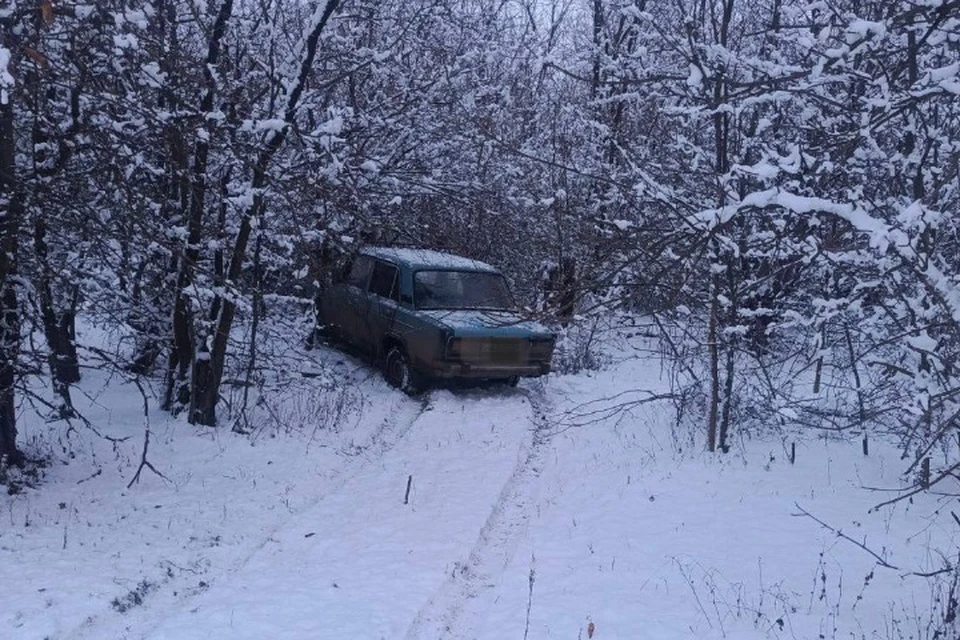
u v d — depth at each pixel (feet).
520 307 23.93
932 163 24.59
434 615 19.84
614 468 32.27
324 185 30.04
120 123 26.55
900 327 23.07
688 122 32.01
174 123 26.96
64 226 26.37
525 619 19.84
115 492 27.58
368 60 35.53
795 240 26.09
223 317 33.99
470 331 39.78
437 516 26.13
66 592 19.56
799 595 21.68
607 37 47.03
